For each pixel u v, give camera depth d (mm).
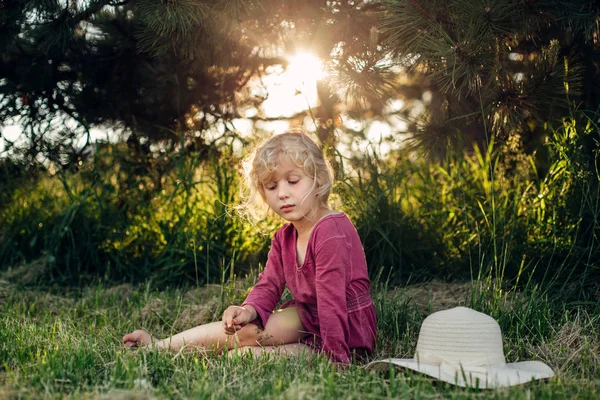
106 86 5004
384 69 3535
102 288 4320
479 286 3684
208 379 2201
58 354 2496
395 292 3859
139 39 4141
